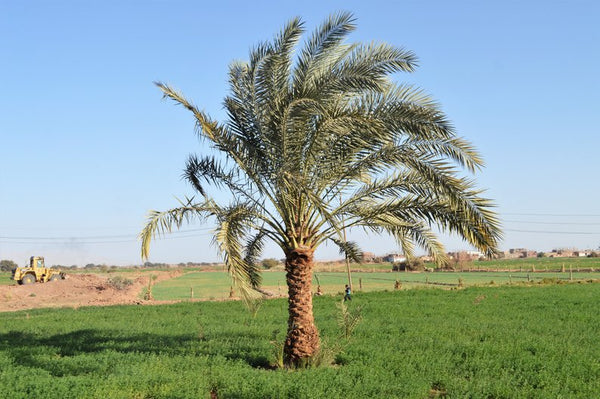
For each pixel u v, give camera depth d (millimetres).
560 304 33219
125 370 14742
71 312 36875
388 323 25672
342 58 15016
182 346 19609
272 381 12711
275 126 14672
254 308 15164
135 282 81312
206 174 16906
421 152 14367
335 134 14828
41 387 12648
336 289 58594
